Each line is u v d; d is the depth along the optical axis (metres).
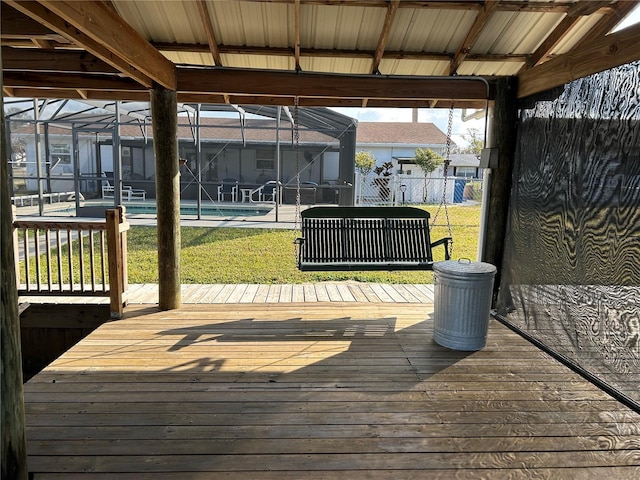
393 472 2.06
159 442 2.26
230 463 2.11
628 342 2.75
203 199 17.28
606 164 2.96
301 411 2.58
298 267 4.32
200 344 3.58
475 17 3.77
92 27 2.46
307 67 4.66
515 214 4.21
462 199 17.39
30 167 14.33
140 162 16.97
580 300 3.21
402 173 19.09
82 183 15.84
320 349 3.53
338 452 2.20
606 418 2.56
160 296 4.48
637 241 2.68
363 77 4.24
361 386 2.90
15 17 2.99
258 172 17.48
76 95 4.95
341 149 12.34
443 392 2.84
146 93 4.99
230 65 4.59
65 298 4.54
